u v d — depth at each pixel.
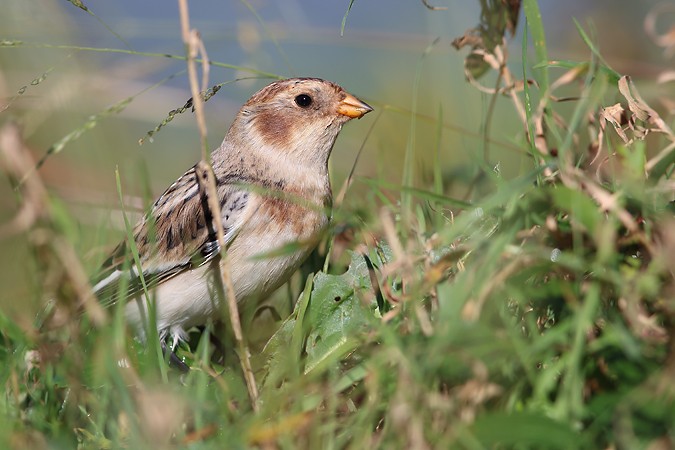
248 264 9.73
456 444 5.92
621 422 5.76
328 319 8.32
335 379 7.01
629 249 6.85
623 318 6.44
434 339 6.27
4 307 9.89
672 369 5.84
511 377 6.34
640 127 7.90
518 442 5.84
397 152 13.78
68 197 12.11
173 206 10.13
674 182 6.98
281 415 6.79
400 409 6.04
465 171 10.95
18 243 11.17
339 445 6.45
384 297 8.01
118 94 13.64
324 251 9.98
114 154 14.76
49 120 13.77
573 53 15.34
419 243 7.71
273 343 8.39
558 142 7.58
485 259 6.52
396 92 15.80
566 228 7.04
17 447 6.87
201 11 19.09
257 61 11.86
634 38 16.69
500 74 9.39
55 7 13.67
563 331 6.16
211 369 8.11
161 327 10.05
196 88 8.22
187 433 7.21
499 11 9.43
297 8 15.29
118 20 13.77
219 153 10.68
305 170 10.37
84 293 8.63
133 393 7.74
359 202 9.51
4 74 13.31
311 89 10.26
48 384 7.63
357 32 12.97
